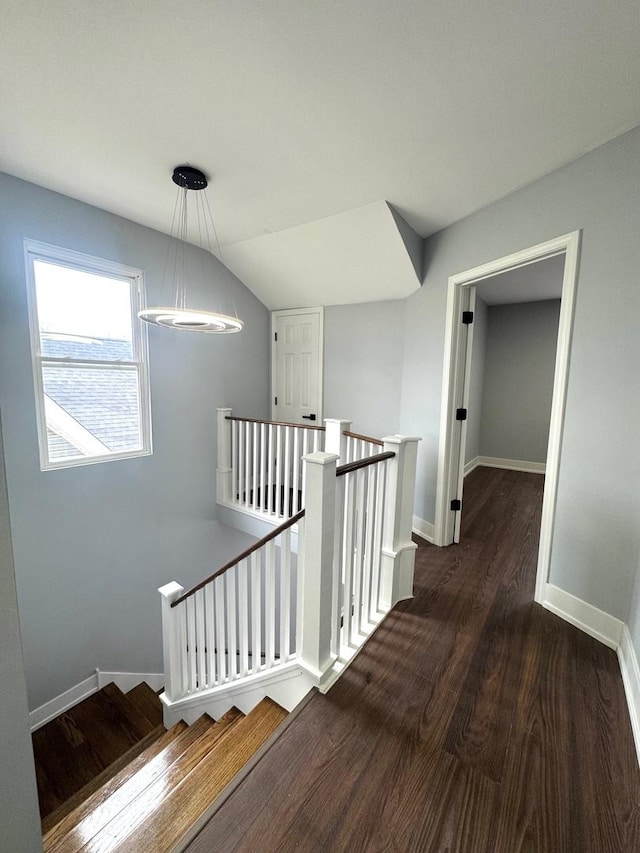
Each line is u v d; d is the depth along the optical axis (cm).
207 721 205
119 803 151
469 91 153
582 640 188
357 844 103
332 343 397
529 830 106
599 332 185
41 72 147
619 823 108
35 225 244
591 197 187
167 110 169
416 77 146
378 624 199
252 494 394
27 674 262
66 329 270
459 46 132
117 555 310
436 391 305
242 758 149
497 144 187
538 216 216
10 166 220
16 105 166
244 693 189
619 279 176
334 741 134
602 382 185
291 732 137
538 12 119
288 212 271
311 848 102
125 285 303
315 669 159
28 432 252
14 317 240
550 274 361
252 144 193
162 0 117
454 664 172
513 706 149
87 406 287
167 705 232
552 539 213
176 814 127
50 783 234
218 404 386
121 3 118
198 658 233
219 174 222
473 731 138
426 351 316
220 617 202
